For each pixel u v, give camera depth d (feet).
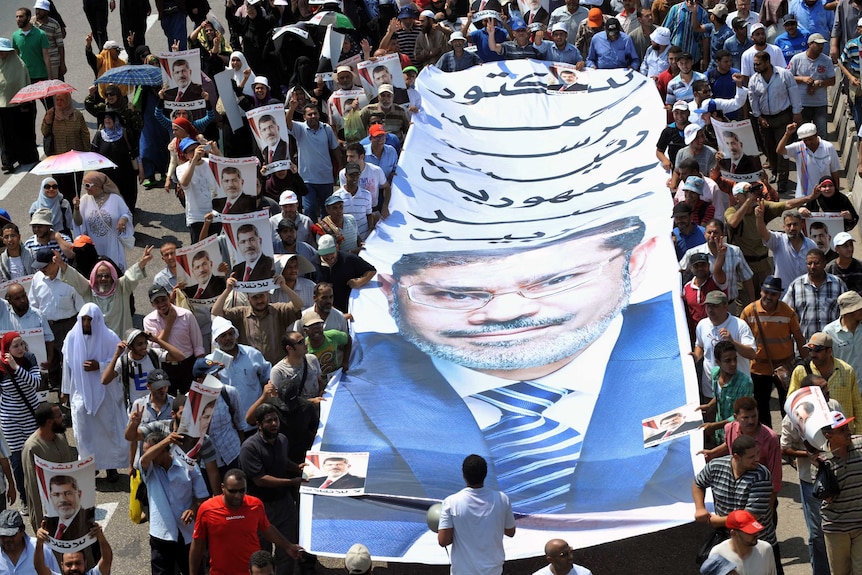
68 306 183.42
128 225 206.28
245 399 151.43
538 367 160.76
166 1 303.48
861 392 153.69
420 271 183.73
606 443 147.23
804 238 177.37
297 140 218.79
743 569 116.06
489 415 154.20
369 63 233.14
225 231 162.09
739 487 124.36
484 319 170.09
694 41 268.41
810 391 128.67
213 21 277.03
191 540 137.18
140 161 260.62
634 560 144.05
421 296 177.37
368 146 223.30
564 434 149.69
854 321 153.48
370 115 231.09
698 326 152.76
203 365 141.90
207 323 173.58
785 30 260.21
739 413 128.77
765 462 129.08
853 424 143.64
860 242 215.92
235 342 151.64
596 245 182.29
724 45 254.68
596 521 138.10
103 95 249.14
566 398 155.02
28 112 272.72
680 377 153.69
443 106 244.83
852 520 127.65
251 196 188.85
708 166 201.98
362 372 162.71
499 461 147.23
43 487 125.39
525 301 172.65
